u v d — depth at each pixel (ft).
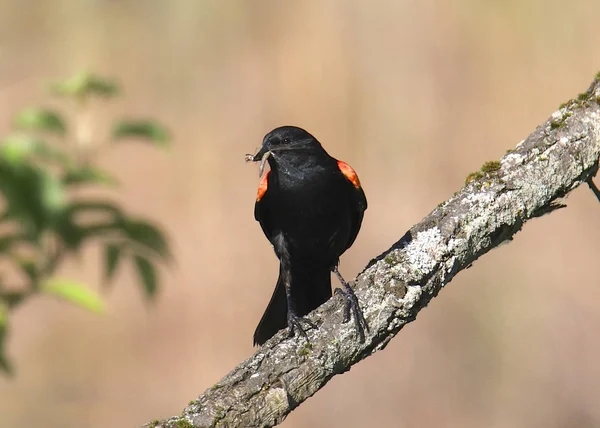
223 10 59.57
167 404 42.16
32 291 19.51
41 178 17.95
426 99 54.65
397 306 17.30
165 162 53.31
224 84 57.21
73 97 21.21
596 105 18.67
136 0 62.39
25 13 61.31
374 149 53.31
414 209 48.85
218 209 50.88
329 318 17.16
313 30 57.98
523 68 55.21
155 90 57.77
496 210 18.11
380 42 57.31
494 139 52.26
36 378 43.52
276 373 16.51
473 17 57.21
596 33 54.80
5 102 53.78
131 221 20.31
